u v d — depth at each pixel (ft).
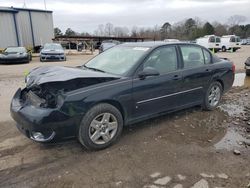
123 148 13.07
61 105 11.44
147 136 14.47
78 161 11.84
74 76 12.23
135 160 11.91
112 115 12.98
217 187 10.00
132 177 10.61
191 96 17.24
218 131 15.44
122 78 13.44
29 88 12.83
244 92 25.85
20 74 38.75
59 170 11.11
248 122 16.97
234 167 11.43
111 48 17.56
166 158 12.10
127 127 15.66
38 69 14.66
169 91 15.52
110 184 10.16
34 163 11.64
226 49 98.58
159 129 15.43
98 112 12.41
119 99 13.05
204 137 14.55
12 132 14.89
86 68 15.76
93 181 10.34
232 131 15.49
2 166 11.37
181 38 240.53
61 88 11.70
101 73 13.69
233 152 12.79
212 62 18.84
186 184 10.18
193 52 17.56
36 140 11.66
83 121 12.07
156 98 14.85
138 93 13.87
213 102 19.25
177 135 14.67
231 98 23.13
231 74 20.29
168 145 13.43
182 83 16.22
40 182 10.28
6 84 30.22
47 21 97.30
